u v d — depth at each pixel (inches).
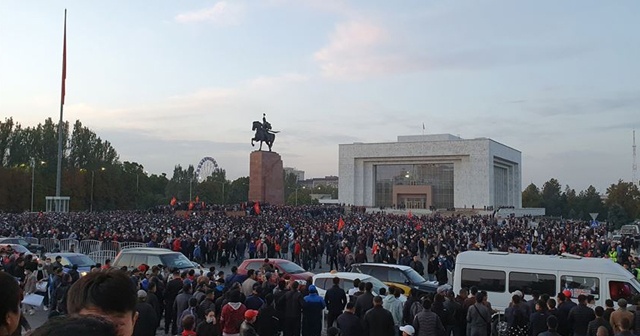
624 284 666.2
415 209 4500.5
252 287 625.3
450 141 4648.1
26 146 4340.6
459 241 1683.1
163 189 6048.2
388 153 4854.8
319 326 595.2
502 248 1519.4
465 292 631.2
